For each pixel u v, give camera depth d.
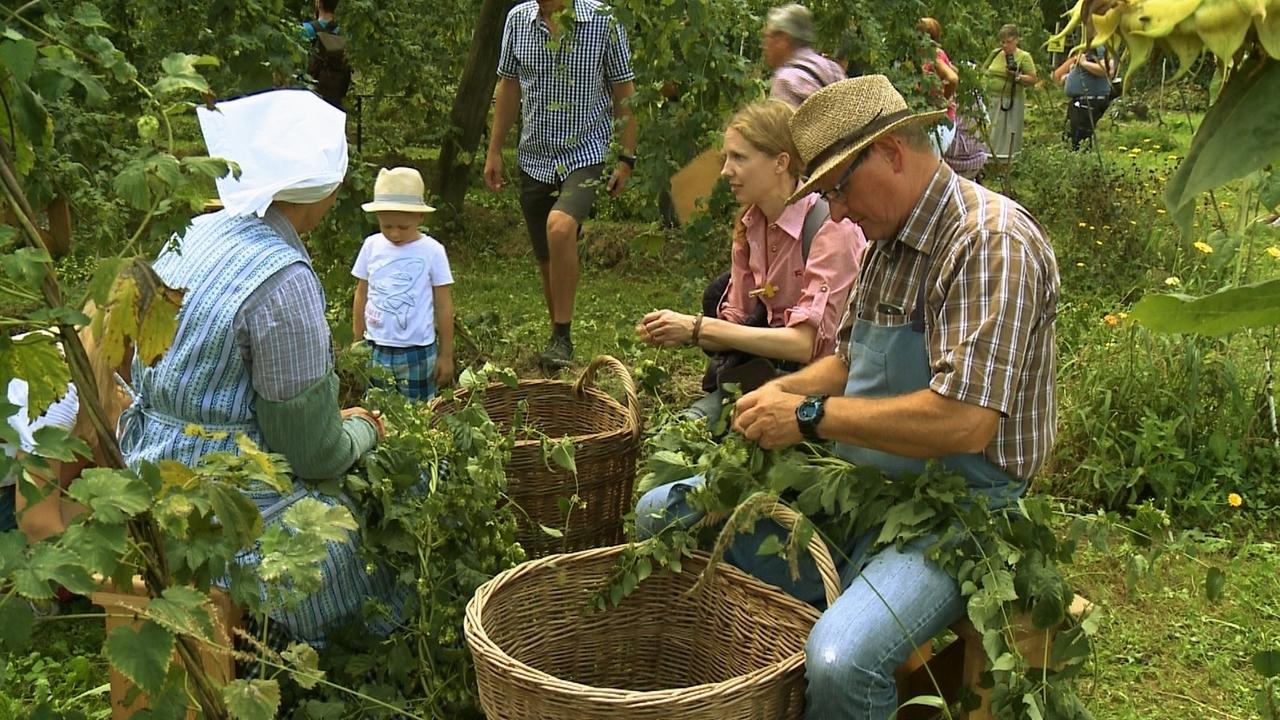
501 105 6.12
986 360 2.26
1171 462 4.41
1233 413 4.59
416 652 2.79
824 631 2.26
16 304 1.54
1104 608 3.64
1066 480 4.52
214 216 2.71
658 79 4.92
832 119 2.37
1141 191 7.80
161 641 1.50
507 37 5.86
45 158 1.70
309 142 2.71
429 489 2.92
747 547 2.80
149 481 1.54
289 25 5.36
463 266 8.23
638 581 2.60
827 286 3.21
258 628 2.69
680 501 2.79
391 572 2.92
